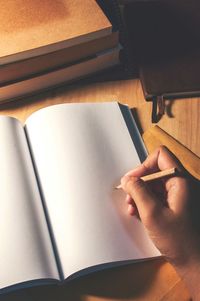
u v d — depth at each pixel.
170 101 0.92
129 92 0.94
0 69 0.86
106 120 0.85
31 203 0.74
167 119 0.90
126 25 0.93
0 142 0.80
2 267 0.67
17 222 0.71
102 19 0.90
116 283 0.71
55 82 0.93
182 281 0.72
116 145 0.82
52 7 0.92
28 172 0.78
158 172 0.76
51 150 0.80
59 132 0.81
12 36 0.87
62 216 0.73
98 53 0.93
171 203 0.73
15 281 0.66
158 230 0.71
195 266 0.70
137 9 0.91
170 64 0.93
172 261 0.72
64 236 0.72
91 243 0.71
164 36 0.93
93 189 0.76
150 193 0.72
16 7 0.92
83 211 0.74
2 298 0.69
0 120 0.82
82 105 0.86
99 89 0.95
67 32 0.88
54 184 0.76
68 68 0.92
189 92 0.92
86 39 0.89
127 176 0.75
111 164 0.80
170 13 0.91
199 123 0.90
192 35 0.93
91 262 0.69
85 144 0.81
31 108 0.92
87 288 0.70
